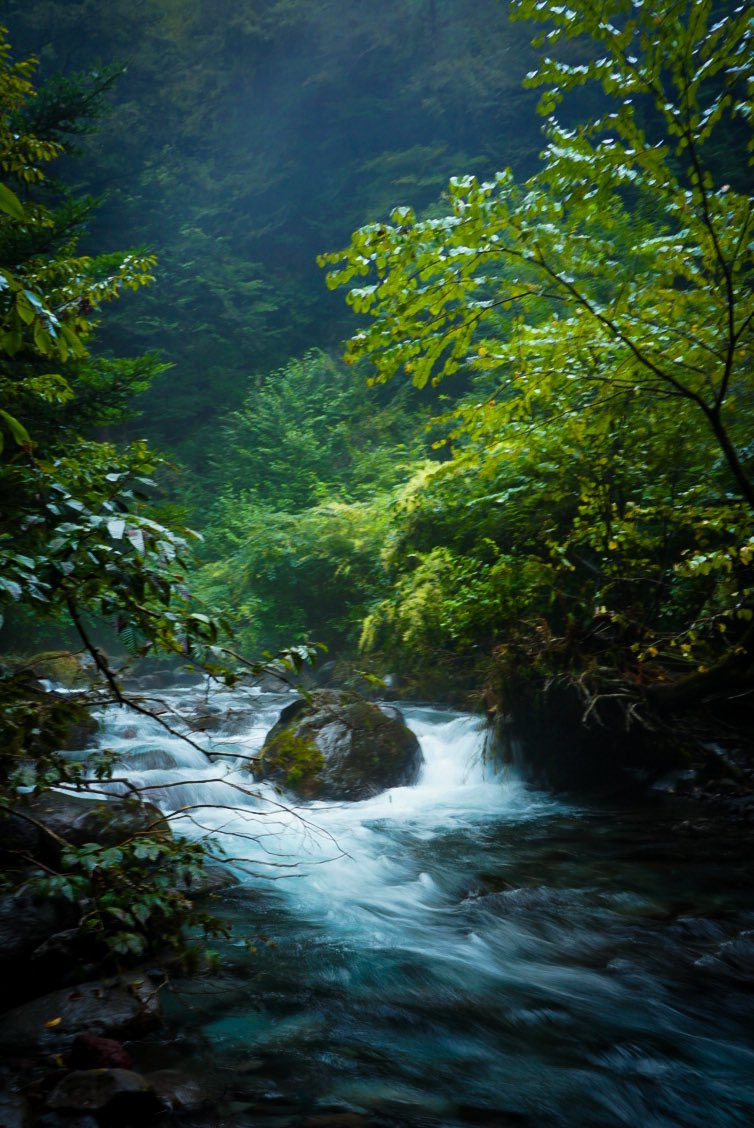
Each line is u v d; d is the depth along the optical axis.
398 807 7.68
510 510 9.91
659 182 4.71
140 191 28.84
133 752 8.12
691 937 4.54
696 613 8.14
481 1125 2.87
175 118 34.47
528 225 5.01
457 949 4.43
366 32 31.78
